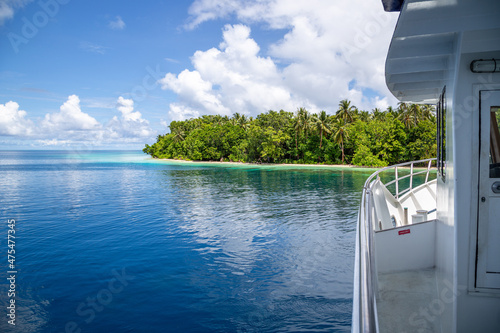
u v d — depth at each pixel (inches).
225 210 963.3
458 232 97.9
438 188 156.7
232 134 3828.7
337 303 362.6
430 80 134.7
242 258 524.1
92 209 1016.9
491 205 95.2
